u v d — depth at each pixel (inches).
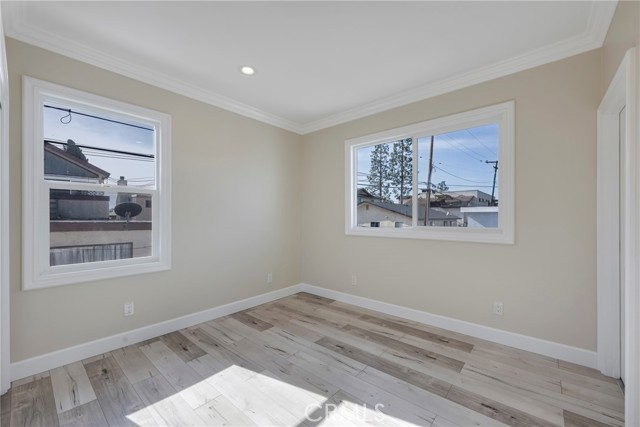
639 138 52.8
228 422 64.1
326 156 155.1
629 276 55.3
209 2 70.6
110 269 95.8
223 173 128.7
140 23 78.5
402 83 113.3
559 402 69.7
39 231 83.1
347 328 114.3
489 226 106.3
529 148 94.3
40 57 82.6
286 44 88.4
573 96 87.0
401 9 73.3
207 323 119.7
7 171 73.5
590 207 84.7
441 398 71.6
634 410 54.3
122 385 76.9
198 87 116.3
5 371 73.2
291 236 161.9
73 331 88.5
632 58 54.7
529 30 81.2
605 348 80.7
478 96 104.7
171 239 111.0
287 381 78.9
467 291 107.9
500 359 89.6
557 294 89.9
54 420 64.2
